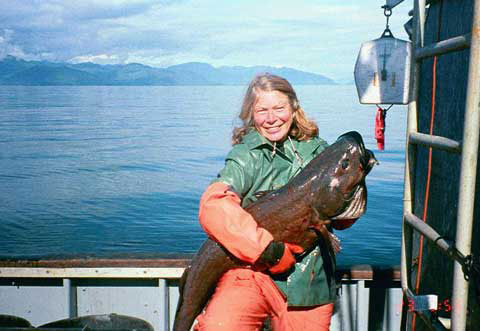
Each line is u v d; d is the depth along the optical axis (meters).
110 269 3.51
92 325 3.32
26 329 3.12
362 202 2.42
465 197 1.96
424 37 2.82
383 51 2.72
